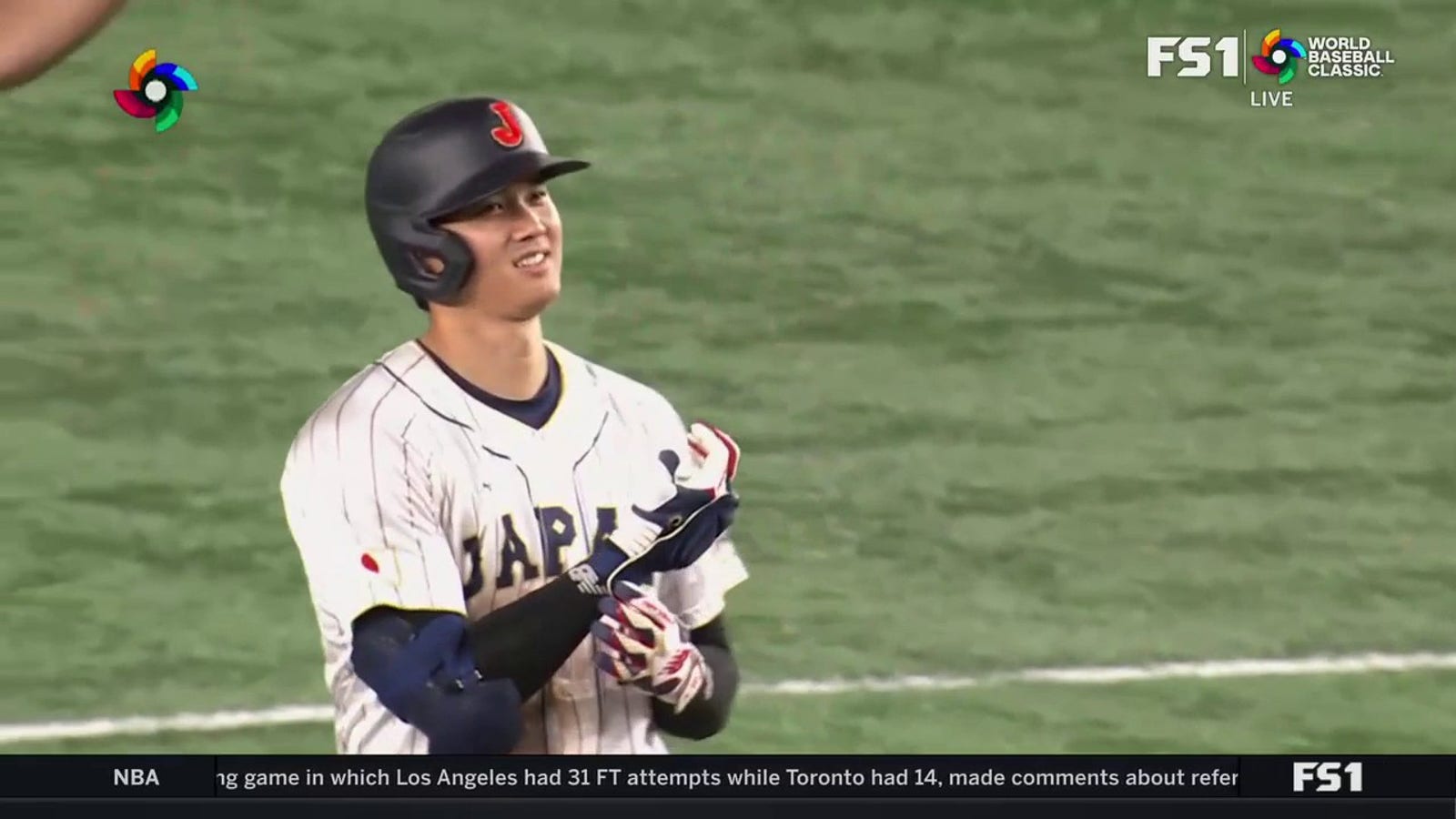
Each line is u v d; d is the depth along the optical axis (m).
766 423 33.75
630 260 38.12
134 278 36.69
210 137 40.75
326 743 25.38
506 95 42.91
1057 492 32.22
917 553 30.53
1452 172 42.44
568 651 14.84
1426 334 37.38
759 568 30.02
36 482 31.06
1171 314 37.69
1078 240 39.75
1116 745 25.78
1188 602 29.59
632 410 15.87
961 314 37.25
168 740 25.33
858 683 27.16
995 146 42.69
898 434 33.59
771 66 44.62
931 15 46.66
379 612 14.70
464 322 15.12
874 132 42.84
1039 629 28.78
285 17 44.50
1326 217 40.94
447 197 14.53
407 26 44.59
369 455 14.90
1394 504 32.34
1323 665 28.03
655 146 41.72
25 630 27.77
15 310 35.56
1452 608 29.59
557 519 15.22
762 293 37.47
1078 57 45.78
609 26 45.28
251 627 28.05
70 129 40.66
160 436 32.44
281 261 37.47
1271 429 34.31
